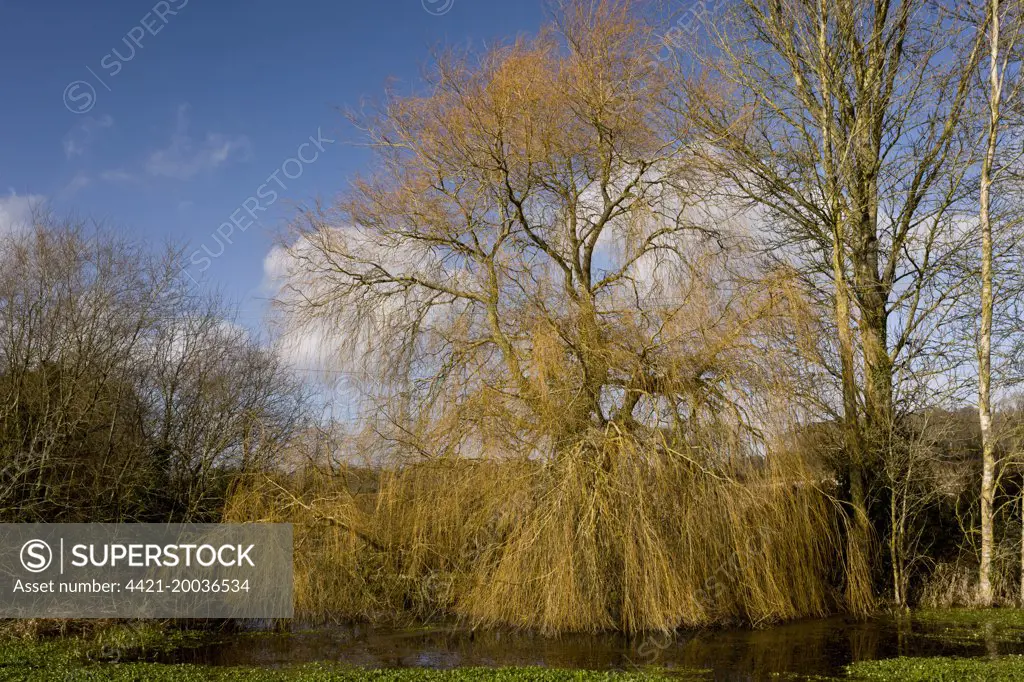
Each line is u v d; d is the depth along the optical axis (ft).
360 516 54.54
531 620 46.57
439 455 53.16
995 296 57.57
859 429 56.90
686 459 48.01
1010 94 55.47
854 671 37.52
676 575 45.47
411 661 41.73
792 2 63.26
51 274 70.28
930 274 61.62
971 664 37.96
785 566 49.62
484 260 59.77
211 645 46.65
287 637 48.60
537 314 52.54
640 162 61.11
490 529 50.70
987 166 54.19
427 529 53.31
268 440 67.46
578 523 46.60
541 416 49.26
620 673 37.37
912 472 55.52
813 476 52.11
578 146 61.62
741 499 47.83
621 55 60.75
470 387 53.21
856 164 61.57
